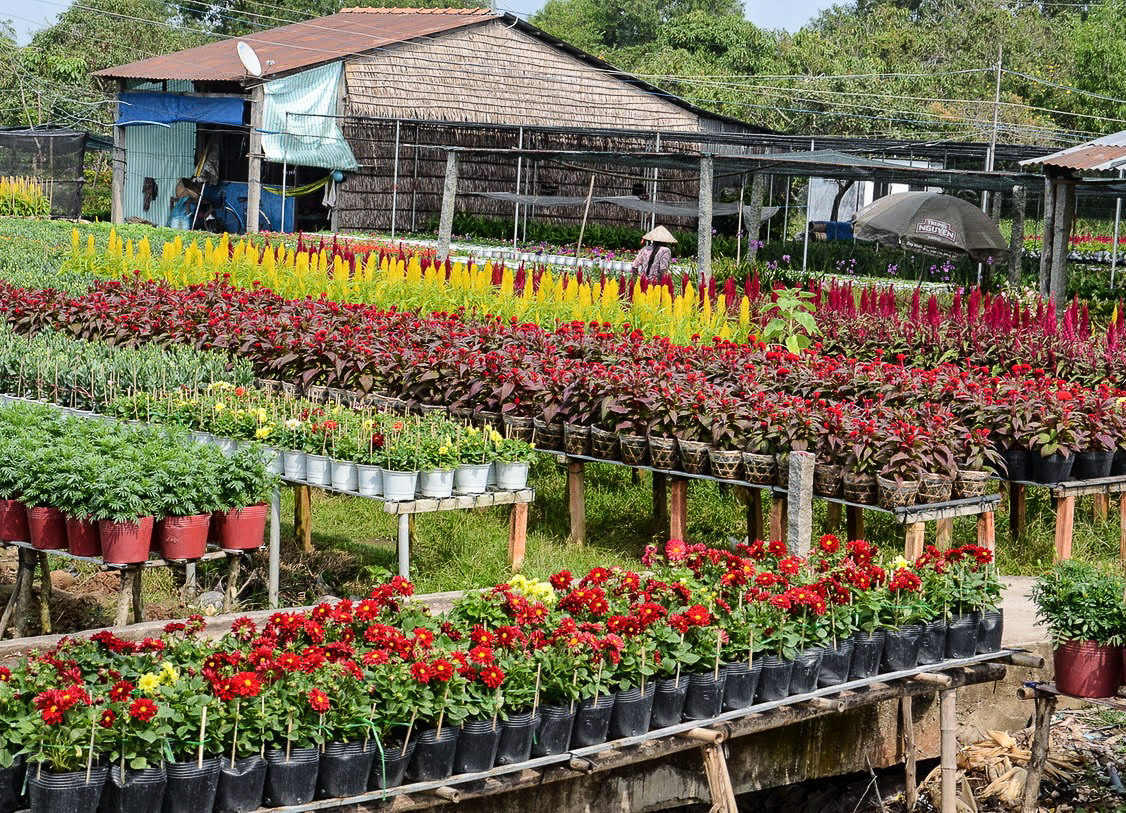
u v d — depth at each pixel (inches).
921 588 236.1
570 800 205.0
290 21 2150.6
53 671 173.8
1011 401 353.4
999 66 1486.2
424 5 2177.7
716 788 205.5
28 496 259.4
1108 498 391.2
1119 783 262.5
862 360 487.5
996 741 268.1
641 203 1047.0
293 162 1179.9
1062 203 678.5
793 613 221.1
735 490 392.2
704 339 473.7
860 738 245.1
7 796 161.8
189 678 177.8
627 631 199.8
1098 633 231.5
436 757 180.5
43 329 485.1
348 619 196.1
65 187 1320.1
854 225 935.0
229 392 357.4
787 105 1721.2
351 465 311.0
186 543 264.1
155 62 1348.4
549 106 1357.0
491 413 377.1
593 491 410.0
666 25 2148.1
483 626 203.5
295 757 171.2
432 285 529.0
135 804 161.9
